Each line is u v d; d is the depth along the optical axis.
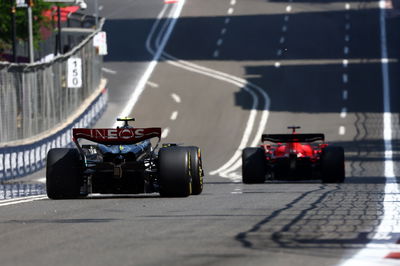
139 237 35.62
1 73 111.94
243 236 35.66
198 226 39.88
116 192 61.69
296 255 30.05
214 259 29.05
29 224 42.03
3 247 33.00
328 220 42.38
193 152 63.28
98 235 36.62
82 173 62.47
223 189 76.75
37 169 122.81
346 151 162.50
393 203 53.91
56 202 58.31
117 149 62.06
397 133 188.50
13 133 115.75
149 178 61.16
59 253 31.00
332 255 30.14
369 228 38.62
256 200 57.75
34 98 128.38
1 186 93.75
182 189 61.03
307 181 96.12
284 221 41.97
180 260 28.83
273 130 195.00
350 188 75.81
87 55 198.50
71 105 168.12
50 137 133.25
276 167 88.31
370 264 28.03
